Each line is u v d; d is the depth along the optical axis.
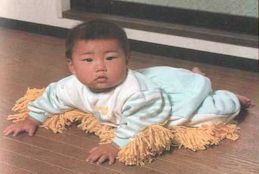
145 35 2.07
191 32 1.97
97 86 1.22
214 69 1.90
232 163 1.20
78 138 1.30
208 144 1.26
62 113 1.36
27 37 2.27
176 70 1.37
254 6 2.00
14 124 1.34
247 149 1.26
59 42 2.20
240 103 1.44
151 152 1.19
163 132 1.21
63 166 1.17
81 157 1.21
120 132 1.20
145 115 1.20
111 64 1.20
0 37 2.26
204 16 2.06
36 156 1.22
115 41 1.20
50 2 2.25
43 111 1.36
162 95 1.25
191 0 2.09
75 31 1.23
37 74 1.77
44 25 2.31
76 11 2.26
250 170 1.17
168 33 2.02
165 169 1.16
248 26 1.99
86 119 1.34
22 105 1.46
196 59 2.00
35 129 1.33
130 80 1.22
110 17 2.18
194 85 1.33
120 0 2.21
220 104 1.32
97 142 1.28
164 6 2.13
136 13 2.19
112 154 1.18
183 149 1.25
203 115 1.29
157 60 1.99
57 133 1.33
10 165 1.18
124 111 1.21
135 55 2.04
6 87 1.63
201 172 1.16
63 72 1.79
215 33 1.94
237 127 1.37
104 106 1.25
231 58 1.92
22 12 2.35
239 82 1.76
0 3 2.39
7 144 1.27
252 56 1.88
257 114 1.46
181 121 1.27
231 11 2.04
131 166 1.17
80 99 1.29
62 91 1.32
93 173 1.14
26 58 1.95
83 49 1.19
